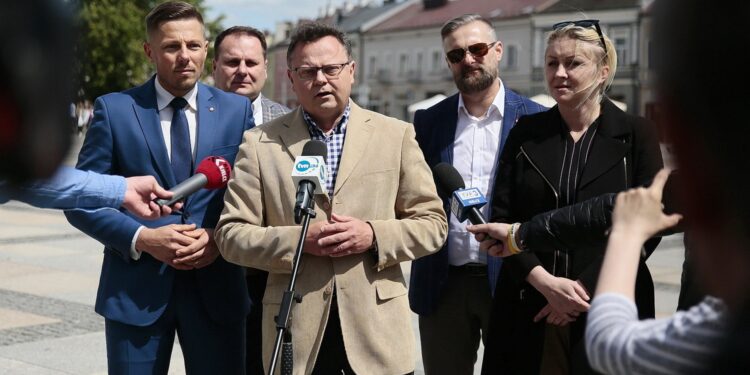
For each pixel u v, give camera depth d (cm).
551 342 330
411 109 2812
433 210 331
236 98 380
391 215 327
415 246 318
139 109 354
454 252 402
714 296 141
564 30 326
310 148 312
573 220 283
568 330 326
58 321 688
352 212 321
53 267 944
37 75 85
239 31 509
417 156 336
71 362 575
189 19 356
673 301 746
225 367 357
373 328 315
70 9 87
